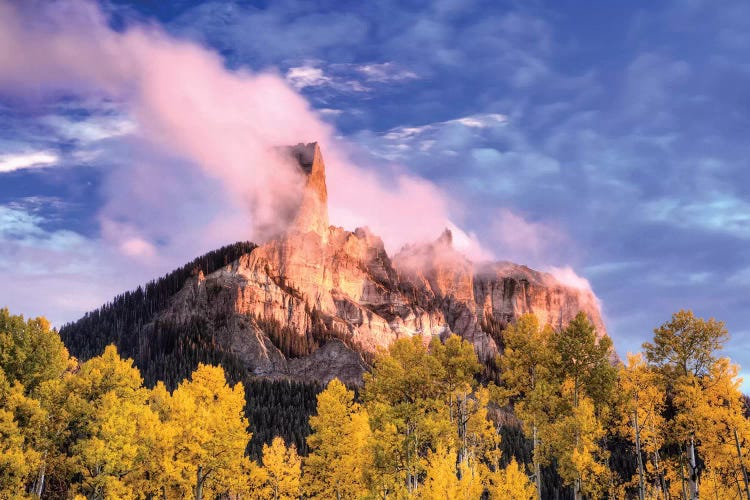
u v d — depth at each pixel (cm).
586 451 3900
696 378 4166
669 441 4319
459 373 4597
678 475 4719
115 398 4672
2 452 4069
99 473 4409
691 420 4075
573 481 4106
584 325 4331
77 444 4500
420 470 4366
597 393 4231
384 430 4469
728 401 4153
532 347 4541
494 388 4600
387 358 4953
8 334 4731
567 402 4238
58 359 4897
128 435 4562
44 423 4466
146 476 4900
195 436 4862
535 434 4362
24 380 4684
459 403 4712
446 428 4316
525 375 4541
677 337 4216
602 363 4262
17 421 4256
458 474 4284
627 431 4438
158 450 4756
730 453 4153
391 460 4434
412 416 4522
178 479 4731
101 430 4488
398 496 4119
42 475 4584
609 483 4375
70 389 4741
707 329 4166
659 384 4234
